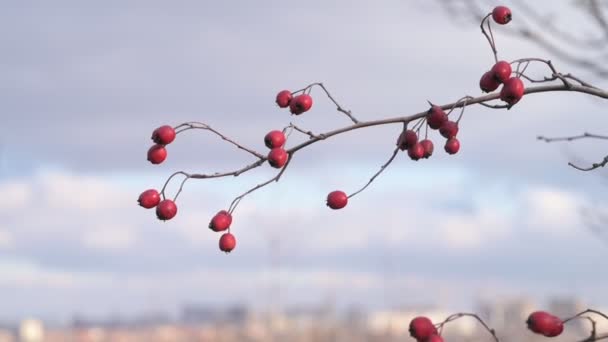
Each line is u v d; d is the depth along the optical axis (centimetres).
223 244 462
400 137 452
